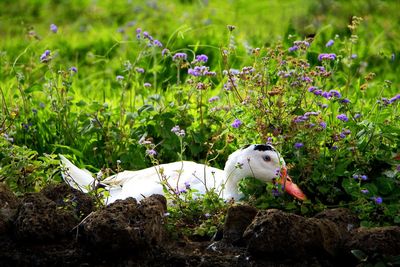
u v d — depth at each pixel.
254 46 17.39
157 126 12.49
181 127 12.58
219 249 9.31
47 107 14.09
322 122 10.57
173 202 10.24
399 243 8.91
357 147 10.62
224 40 17.98
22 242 9.30
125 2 23.03
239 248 9.29
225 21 20.42
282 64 11.62
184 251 9.31
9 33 20.39
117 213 9.11
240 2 22.44
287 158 11.09
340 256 9.09
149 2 22.91
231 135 11.12
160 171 10.32
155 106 13.41
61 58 18.03
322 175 10.34
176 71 16.52
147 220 9.12
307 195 10.53
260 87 11.36
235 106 11.47
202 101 13.58
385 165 10.52
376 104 12.27
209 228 9.76
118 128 12.91
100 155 12.77
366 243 8.96
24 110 13.37
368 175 10.51
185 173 11.12
